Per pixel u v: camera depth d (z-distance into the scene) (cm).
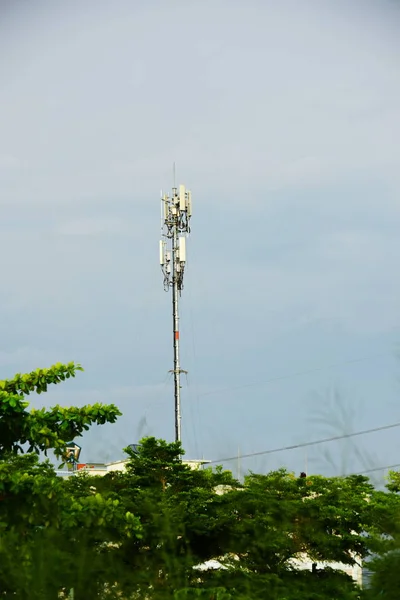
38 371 3030
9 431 2927
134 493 5397
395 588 2131
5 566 2167
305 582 3894
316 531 5116
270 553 4572
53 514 2641
